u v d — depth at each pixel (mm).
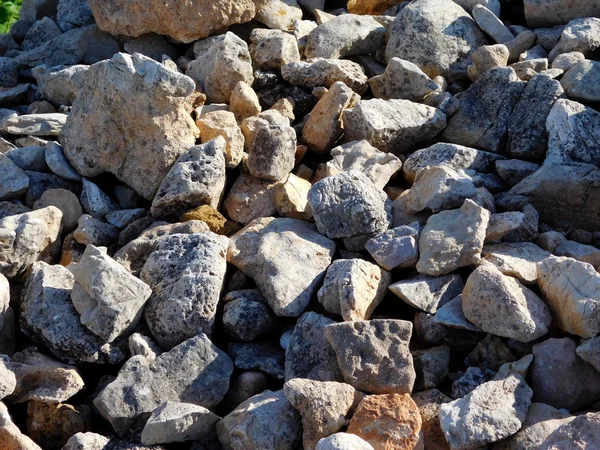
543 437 1036
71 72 1706
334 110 1527
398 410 1059
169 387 1136
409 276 1284
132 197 1494
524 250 1286
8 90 1780
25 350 1219
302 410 1069
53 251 1399
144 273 1266
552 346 1126
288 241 1312
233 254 1310
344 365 1126
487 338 1174
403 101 1559
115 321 1181
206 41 1756
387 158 1473
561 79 1570
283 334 1230
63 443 1128
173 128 1458
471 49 1735
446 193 1335
